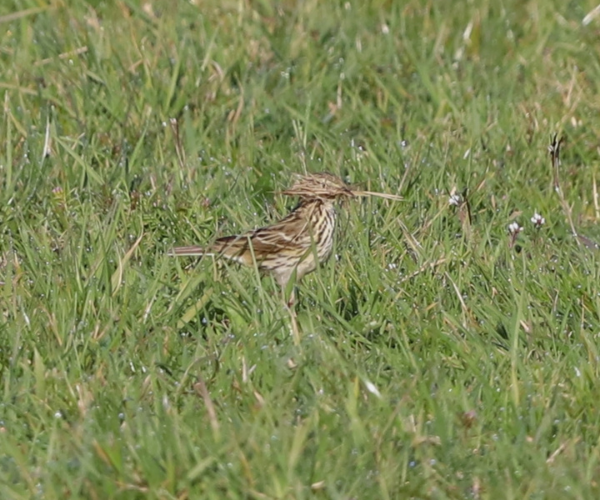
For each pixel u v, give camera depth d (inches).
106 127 585.0
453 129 593.9
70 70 621.3
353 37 689.0
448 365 401.4
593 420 373.1
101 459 334.0
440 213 496.4
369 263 456.1
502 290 446.3
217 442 342.0
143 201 509.0
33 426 360.5
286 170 552.4
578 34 709.3
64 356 392.5
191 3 709.9
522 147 581.0
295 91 625.9
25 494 328.2
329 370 380.5
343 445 343.3
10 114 568.4
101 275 434.3
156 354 395.5
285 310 417.4
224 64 647.8
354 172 549.3
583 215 541.0
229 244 461.7
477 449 355.9
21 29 666.8
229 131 585.6
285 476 327.3
